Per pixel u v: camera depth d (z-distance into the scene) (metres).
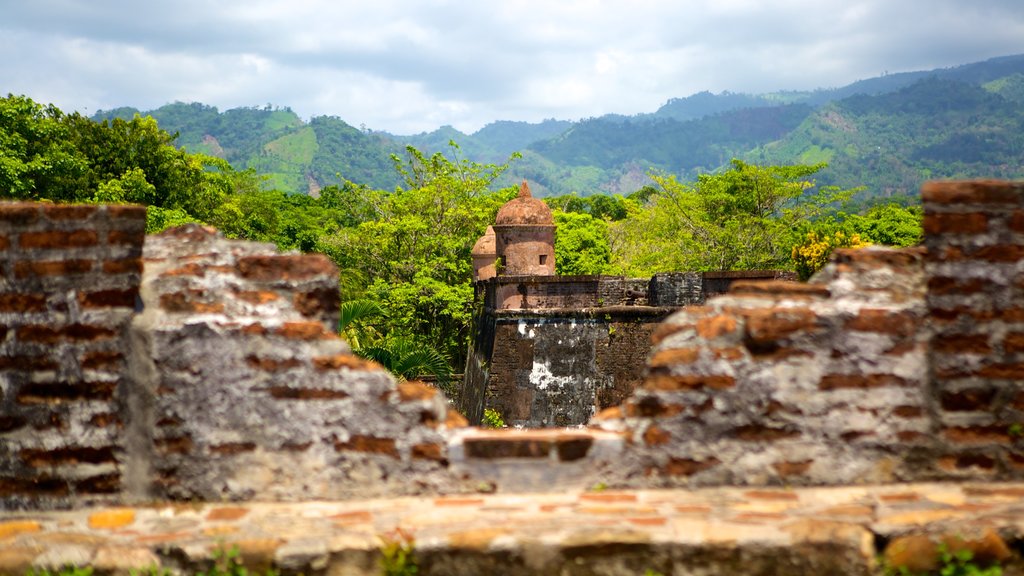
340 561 4.00
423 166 52.94
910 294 4.58
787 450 4.50
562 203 97.75
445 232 49.44
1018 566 3.97
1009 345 4.49
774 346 4.52
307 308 4.66
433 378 31.94
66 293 4.47
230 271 4.64
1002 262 4.49
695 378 4.52
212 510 4.41
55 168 33.84
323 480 4.51
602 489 4.54
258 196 62.38
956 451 4.51
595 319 27.58
